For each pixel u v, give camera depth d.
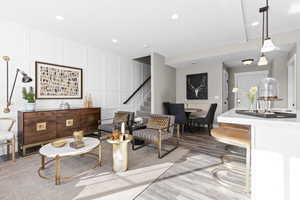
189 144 3.51
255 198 1.30
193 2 2.28
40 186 1.80
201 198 1.61
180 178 2.00
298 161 1.14
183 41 3.89
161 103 5.27
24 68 3.08
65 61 3.76
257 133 1.29
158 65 5.10
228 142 1.73
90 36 3.60
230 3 2.29
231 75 6.32
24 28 3.08
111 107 4.95
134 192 1.71
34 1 2.25
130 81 5.73
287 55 4.28
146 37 3.64
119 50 4.71
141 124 3.70
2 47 2.81
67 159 2.60
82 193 1.68
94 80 4.44
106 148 3.18
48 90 3.43
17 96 2.99
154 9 2.47
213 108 4.48
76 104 3.98
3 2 2.27
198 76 5.77
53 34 3.49
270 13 2.60
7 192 1.68
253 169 1.31
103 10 2.50
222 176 2.05
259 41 3.73
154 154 2.87
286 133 1.17
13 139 2.48
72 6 2.39
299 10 2.51
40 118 2.90
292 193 1.17
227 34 3.44
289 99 4.12
